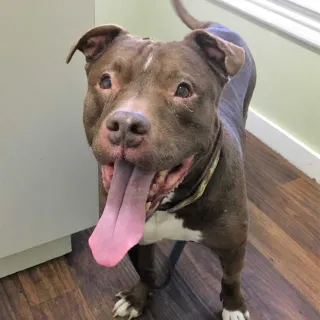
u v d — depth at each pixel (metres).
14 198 1.78
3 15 1.42
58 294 1.95
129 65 1.23
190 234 1.56
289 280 2.02
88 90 1.33
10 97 1.56
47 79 1.58
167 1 3.09
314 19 2.32
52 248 2.03
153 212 1.33
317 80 2.37
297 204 2.37
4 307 1.91
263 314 1.91
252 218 2.28
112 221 1.28
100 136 1.15
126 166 1.29
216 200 1.46
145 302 1.90
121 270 2.04
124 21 3.23
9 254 1.90
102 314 1.89
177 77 1.22
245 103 2.12
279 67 2.53
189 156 1.28
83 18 1.53
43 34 1.50
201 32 1.29
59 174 1.81
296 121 2.54
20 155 1.69
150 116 1.15
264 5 2.50
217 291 1.97
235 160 1.52
